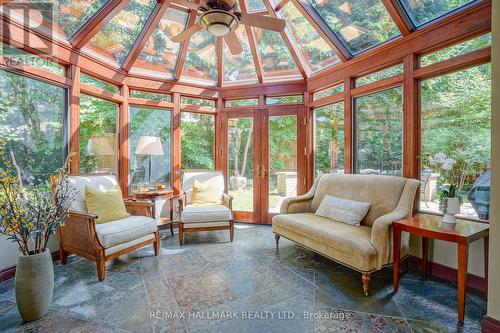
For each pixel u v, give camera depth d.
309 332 1.68
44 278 1.82
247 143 4.56
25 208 1.83
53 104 2.96
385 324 1.77
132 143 4.00
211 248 3.27
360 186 3.01
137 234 2.73
